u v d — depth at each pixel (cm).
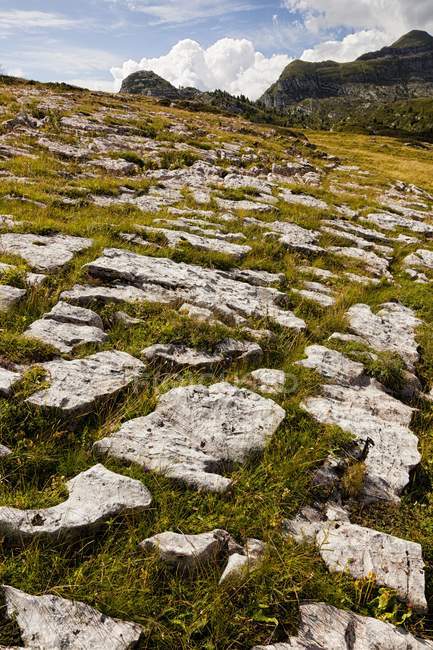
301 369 927
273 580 497
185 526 542
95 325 912
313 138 9794
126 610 450
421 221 2750
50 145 2825
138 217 1725
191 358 870
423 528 625
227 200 2277
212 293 1140
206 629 457
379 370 976
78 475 568
